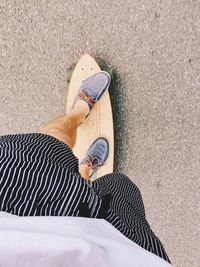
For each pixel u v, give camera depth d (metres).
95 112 1.56
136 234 0.84
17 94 1.82
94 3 1.52
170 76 1.43
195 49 1.37
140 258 0.66
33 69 1.74
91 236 0.66
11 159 0.87
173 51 1.41
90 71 1.57
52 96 1.72
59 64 1.67
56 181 0.83
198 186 1.46
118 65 1.53
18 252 0.59
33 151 0.93
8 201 0.79
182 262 1.56
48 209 0.79
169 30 1.40
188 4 1.35
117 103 1.56
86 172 1.57
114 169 1.62
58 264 0.60
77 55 1.62
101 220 0.73
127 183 1.15
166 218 1.55
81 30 1.58
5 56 1.80
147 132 1.52
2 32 1.78
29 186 0.81
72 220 0.69
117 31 1.50
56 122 1.51
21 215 0.78
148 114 1.50
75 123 1.52
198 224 1.49
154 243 0.86
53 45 1.66
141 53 1.47
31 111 1.80
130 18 1.46
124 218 0.88
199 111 1.40
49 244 0.60
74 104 1.55
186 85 1.41
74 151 1.60
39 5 1.65
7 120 1.90
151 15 1.42
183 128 1.44
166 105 1.46
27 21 1.70
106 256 0.64
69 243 0.61
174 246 1.56
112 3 1.48
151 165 1.54
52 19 1.64
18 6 1.70
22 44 1.74
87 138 1.58
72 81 1.61
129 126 1.55
